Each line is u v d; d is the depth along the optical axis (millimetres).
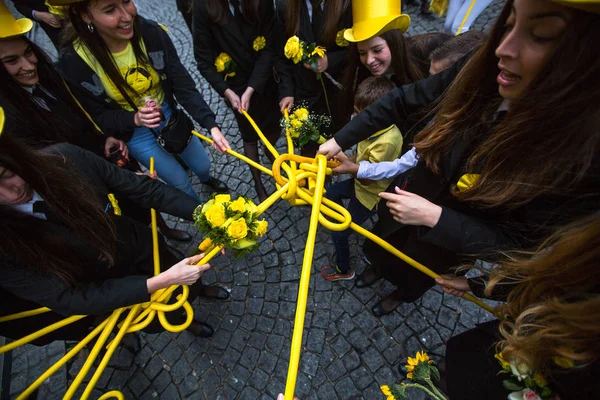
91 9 1756
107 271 1587
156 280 1465
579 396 912
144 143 2523
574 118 853
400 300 2498
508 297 1176
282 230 3076
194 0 2271
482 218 1339
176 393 2408
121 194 1764
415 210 1326
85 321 1860
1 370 2424
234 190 3457
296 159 1693
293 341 1031
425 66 2104
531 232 1165
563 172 924
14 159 1142
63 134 2008
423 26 4516
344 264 2611
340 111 2492
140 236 1839
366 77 2238
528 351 957
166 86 2383
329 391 2330
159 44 2211
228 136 3877
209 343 2572
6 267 1232
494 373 1238
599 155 865
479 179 1168
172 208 1801
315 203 1433
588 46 771
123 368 2512
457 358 1390
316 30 2273
